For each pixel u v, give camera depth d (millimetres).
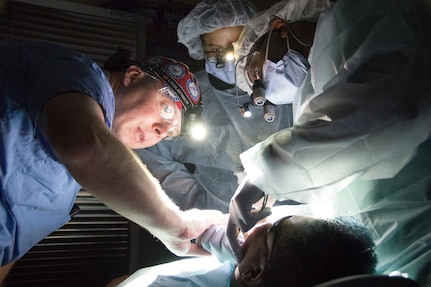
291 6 1460
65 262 2213
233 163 2047
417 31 1096
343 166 1052
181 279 1355
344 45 1165
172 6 2461
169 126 1451
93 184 936
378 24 1103
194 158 2119
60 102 915
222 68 2080
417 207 1076
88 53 2242
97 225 2244
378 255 1092
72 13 2227
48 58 1074
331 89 1083
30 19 2150
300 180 1075
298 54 1378
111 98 1095
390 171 1073
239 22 2010
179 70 1490
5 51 1137
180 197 2033
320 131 1040
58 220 1337
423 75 1050
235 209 1188
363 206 1151
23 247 1269
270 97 1506
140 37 2326
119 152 927
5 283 2111
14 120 1074
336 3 1267
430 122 1051
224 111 2145
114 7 2381
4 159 1097
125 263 2305
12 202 1161
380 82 1043
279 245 1014
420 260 1019
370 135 1026
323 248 955
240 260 1128
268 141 1135
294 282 960
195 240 1406
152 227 1107
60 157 900
